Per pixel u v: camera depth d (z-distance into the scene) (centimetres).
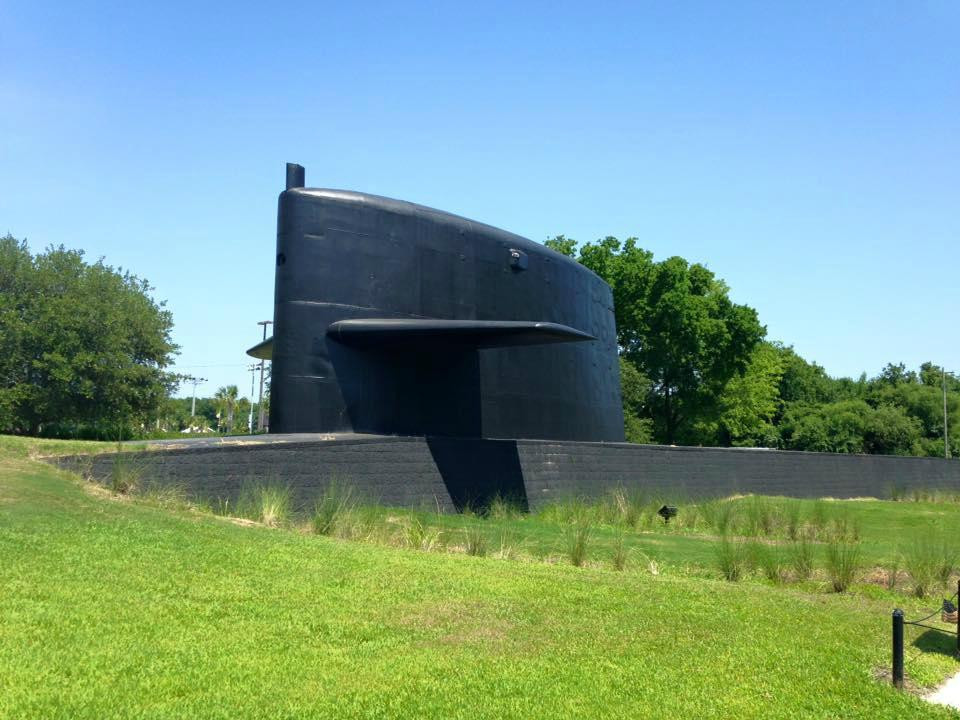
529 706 566
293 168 1513
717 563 1248
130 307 3650
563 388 1917
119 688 539
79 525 901
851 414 6994
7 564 744
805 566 1200
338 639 676
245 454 1283
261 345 2025
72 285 3509
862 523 2008
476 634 719
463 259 1638
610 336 2186
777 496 2780
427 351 1597
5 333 3362
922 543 1373
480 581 892
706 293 5366
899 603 1027
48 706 502
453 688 589
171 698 534
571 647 703
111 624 648
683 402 5447
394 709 546
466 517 1548
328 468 1393
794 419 7312
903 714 606
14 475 1018
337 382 1446
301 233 1444
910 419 7238
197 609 707
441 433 1616
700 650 720
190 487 1212
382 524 1281
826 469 3225
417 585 852
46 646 591
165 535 920
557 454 1878
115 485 1114
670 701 595
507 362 1769
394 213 1541
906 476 3775
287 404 1400
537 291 1808
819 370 9206
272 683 574
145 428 3878
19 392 3309
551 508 1786
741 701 606
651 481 2258
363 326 1441
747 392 5875
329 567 886
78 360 3372
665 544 1445
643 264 5006
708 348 5119
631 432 5016
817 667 697
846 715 596
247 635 662
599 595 880
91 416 3488
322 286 1445
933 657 761
